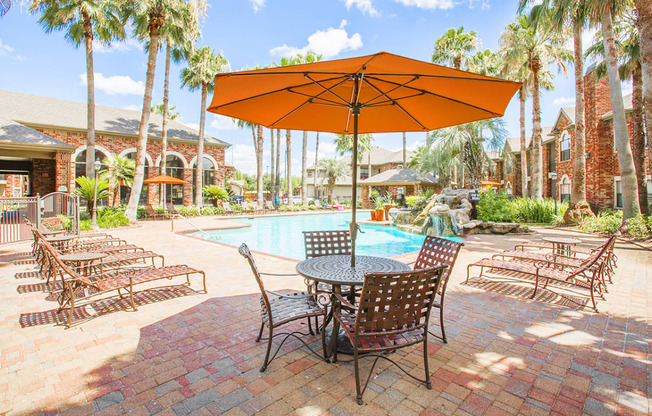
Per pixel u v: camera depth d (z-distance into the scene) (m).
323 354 2.94
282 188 56.16
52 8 14.34
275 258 7.14
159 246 8.73
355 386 2.49
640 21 8.98
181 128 25.75
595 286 4.88
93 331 3.42
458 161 21.06
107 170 19.66
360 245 11.40
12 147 12.09
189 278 5.50
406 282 2.31
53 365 2.74
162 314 3.91
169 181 18.09
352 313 2.90
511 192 32.00
